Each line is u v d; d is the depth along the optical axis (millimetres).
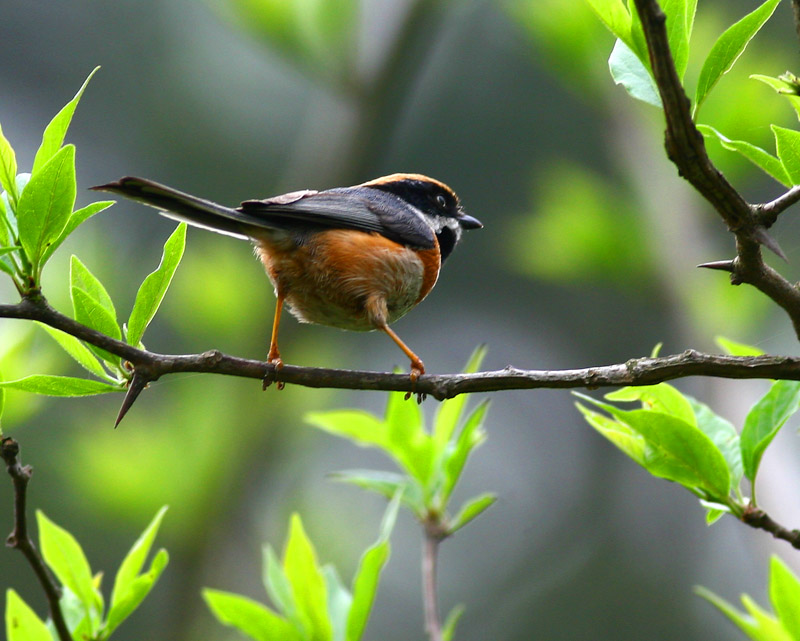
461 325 18922
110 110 16047
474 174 17828
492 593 17562
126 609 6488
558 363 18734
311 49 10734
